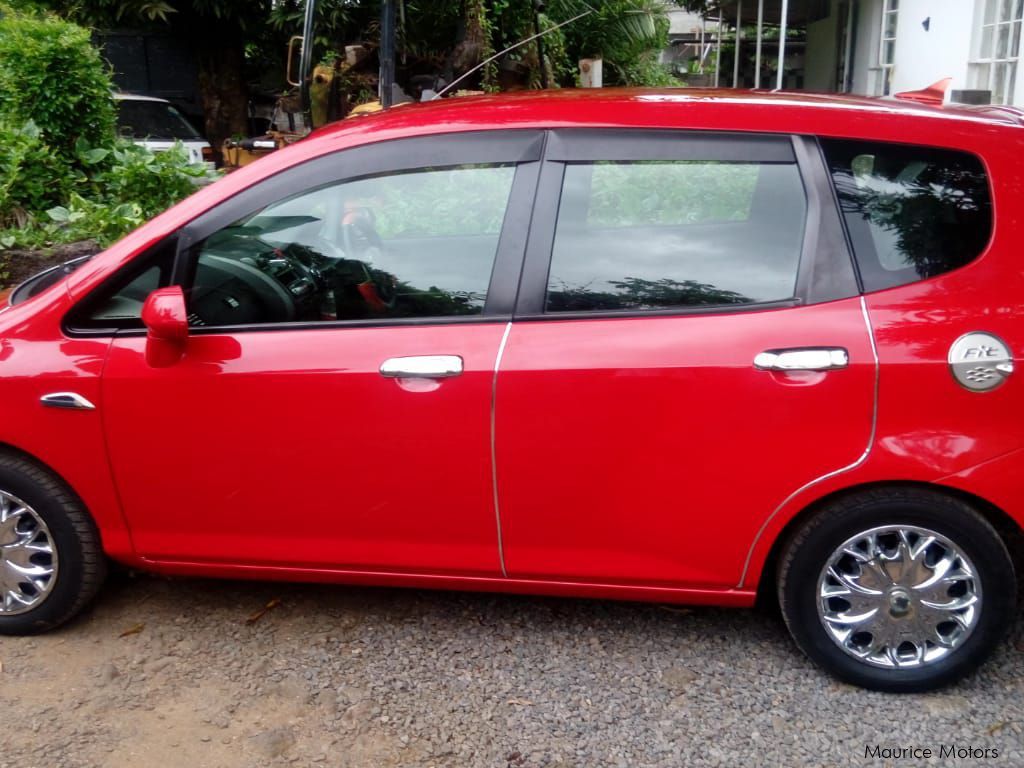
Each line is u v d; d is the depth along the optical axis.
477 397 2.87
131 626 3.40
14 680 3.08
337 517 3.05
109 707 2.95
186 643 3.29
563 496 2.91
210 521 3.12
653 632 3.33
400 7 11.30
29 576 3.24
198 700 2.99
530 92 3.42
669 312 2.85
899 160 2.84
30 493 3.15
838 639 2.94
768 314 2.80
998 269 2.74
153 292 3.01
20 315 3.15
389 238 3.07
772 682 3.04
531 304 2.91
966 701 2.94
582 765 2.70
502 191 2.99
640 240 2.92
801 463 2.78
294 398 2.95
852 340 2.73
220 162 13.98
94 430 3.07
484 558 3.04
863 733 2.80
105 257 3.11
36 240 6.63
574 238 2.93
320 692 3.03
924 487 2.80
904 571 2.87
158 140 12.68
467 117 3.04
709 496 2.85
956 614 2.88
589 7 14.34
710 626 3.36
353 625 3.40
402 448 2.94
